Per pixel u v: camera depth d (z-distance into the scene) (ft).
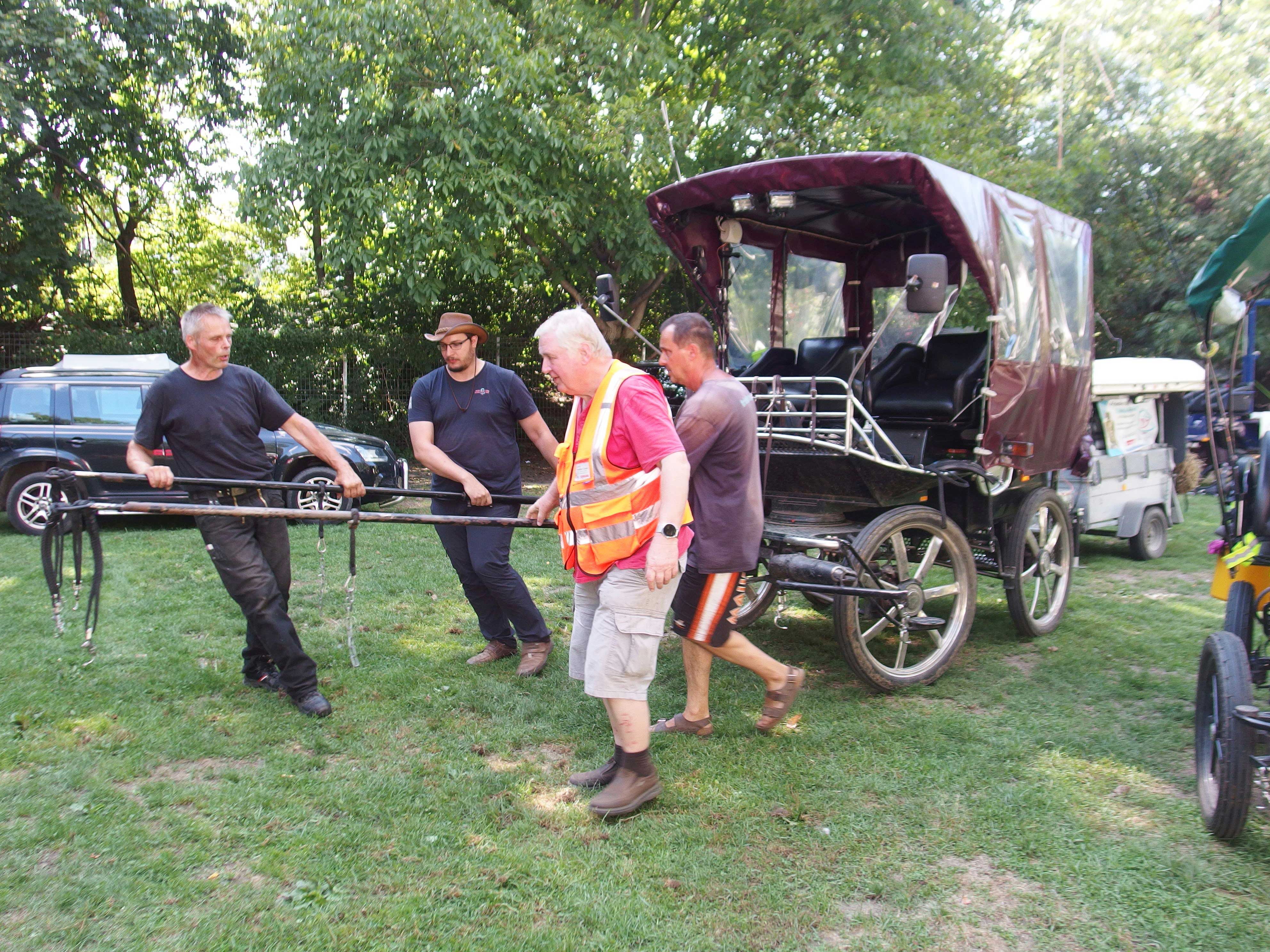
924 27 43.21
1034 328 17.01
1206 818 10.74
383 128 38.14
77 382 28.73
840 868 9.91
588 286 48.11
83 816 10.48
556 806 11.20
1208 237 51.62
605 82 39.70
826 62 43.78
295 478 30.86
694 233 19.08
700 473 12.17
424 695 14.64
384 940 8.50
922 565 15.97
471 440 15.57
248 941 8.39
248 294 61.11
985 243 15.56
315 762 12.13
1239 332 14.40
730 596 12.36
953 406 17.90
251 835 10.23
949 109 41.01
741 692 15.28
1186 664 17.07
